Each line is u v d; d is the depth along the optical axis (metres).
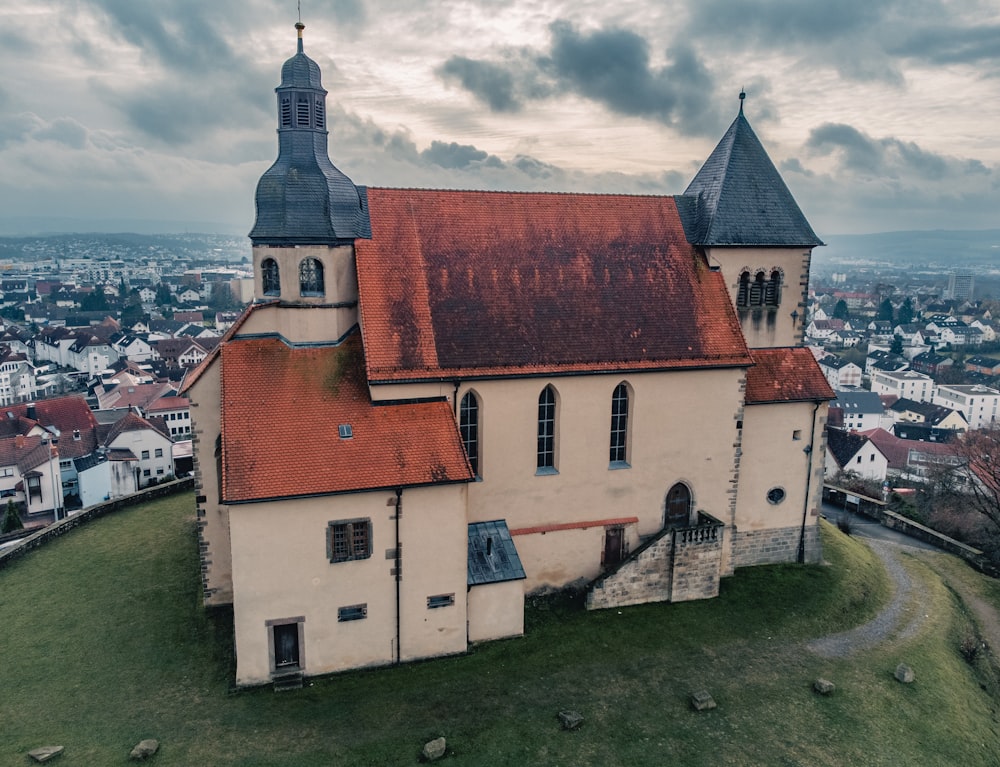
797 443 50.84
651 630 43.72
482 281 44.38
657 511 47.50
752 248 49.34
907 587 52.56
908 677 40.06
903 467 129.62
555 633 42.91
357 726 34.72
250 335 41.78
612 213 49.06
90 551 53.03
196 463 42.75
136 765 31.92
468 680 38.44
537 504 44.78
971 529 67.44
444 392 41.50
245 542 35.97
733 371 46.91
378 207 44.84
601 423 45.06
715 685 39.00
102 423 128.50
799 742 34.91
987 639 47.56
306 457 37.38
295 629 37.81
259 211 41.44
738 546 51.25
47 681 37.91
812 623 45.53
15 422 115.50
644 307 46.53
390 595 38.66
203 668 39.03
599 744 34.12
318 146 42.38
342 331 42.56
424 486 37.69
